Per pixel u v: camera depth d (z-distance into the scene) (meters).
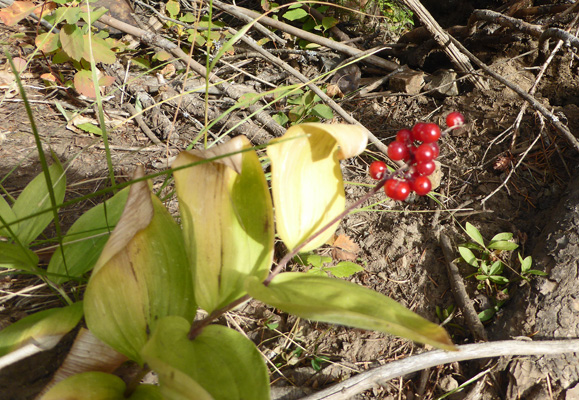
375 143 0.37
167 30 0.52
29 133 0.39
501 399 0.25
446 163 0.38
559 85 0.42
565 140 0.37
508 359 0.26
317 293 0.19
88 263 0.25
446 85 0.42
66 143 0.39
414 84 0.45
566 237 0.29
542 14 0.43
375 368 0.25
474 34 0.46
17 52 0.48
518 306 0.28
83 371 0.20
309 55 0.49
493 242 0.32
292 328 0.29
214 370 0.17
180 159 0.19
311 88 0.40
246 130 0.41
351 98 0.45
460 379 0.27
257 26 0.49
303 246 0.20
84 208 0.33
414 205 0.36
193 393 0.14
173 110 0.44
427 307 0.30
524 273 0.29
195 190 0.19
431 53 0.48
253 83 0.48
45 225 0.26
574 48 0.40
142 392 0.20
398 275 0.31
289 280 0.20
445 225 0.34
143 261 0.20
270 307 0.30
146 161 0.38
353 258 0.32
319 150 0.21
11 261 0.23
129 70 0.47
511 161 0.37
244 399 0.17
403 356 0.27
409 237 0.33
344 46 0.48
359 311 0.18
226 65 0.49
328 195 0.22
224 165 0.19
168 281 0.20
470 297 0.30
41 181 0.27
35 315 0.22
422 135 0.18
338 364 0.27
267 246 0.20
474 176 0.37
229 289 0.20
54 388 0.18
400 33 0.55
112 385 0.19
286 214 0.21
